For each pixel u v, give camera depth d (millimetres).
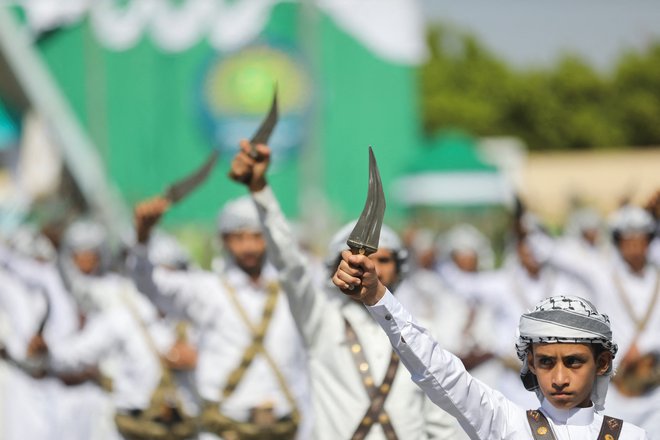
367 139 59719
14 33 57188
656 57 147500
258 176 17781
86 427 31734
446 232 67188
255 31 59094
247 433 23234
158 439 27516
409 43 60031
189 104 59281
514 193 36219
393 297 12695
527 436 12789
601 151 145375
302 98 58844
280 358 23453
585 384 12664
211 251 54656
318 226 57531
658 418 27516
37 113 58281
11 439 32406
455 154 70375
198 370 24125
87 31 59719
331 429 17453
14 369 32625
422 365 12641
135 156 59719
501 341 35656
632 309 28391
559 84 146750
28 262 34438
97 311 29594
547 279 35312
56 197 57656
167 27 59688
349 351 17594
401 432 17266
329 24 59312
